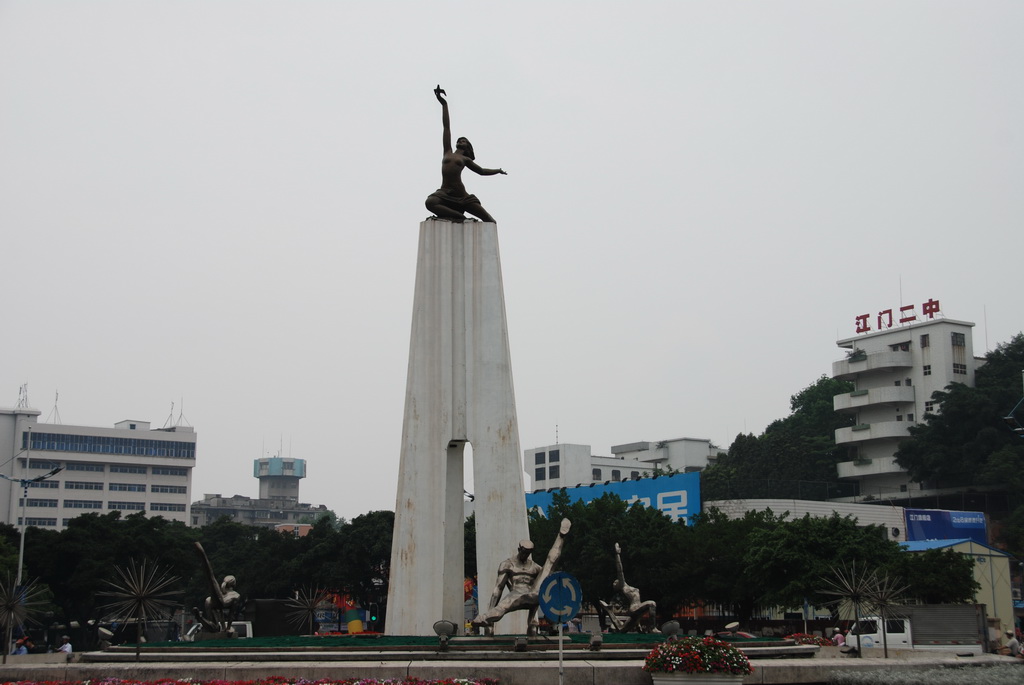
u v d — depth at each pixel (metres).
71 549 73.88
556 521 62.47
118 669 22.09
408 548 30.98
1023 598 82.38
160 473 148.12
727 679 20.17
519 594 25.89
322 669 21.31
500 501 31.70
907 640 41.16
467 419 32.25
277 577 87.12
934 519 81.88
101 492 143.50
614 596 60.09
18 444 138.38
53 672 22.03
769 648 26.11
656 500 81.06
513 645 24.03
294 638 27.58
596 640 23.94
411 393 32.16
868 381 113.81
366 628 68.25
